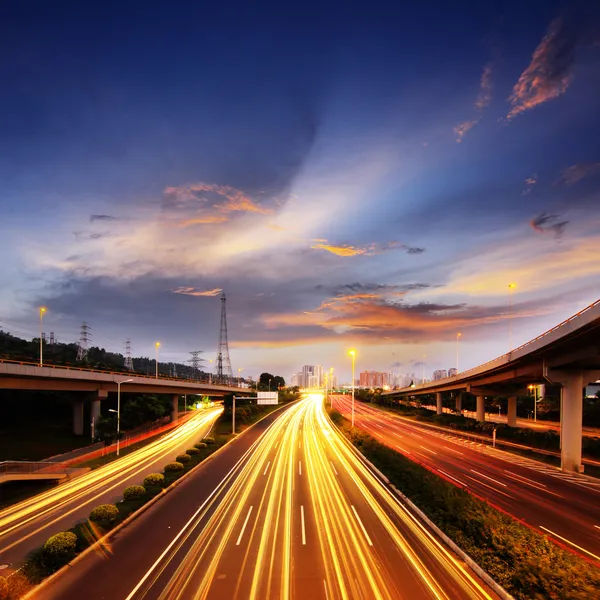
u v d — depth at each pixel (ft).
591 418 307.17
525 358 175.32
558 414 361.51
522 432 237.25
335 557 71.97
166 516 96.43
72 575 66.85
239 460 170.30
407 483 118.73
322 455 179.73
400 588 61.11
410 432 270.87
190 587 62.13
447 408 472.03
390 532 84.02
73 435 237.45
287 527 87.25
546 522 93.91
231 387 479.82
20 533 91.04
